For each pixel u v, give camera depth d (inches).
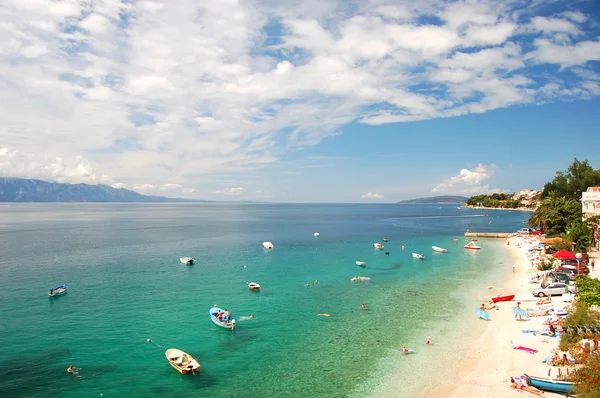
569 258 2509.8
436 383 1223.5
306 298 2193.7
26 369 1325.0
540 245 3900.1
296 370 1327.5
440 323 1760.6
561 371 1218.6
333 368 1341.0
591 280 1749.5
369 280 2642.7
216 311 1871.3
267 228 6914.4
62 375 1285.7
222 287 2439.7
